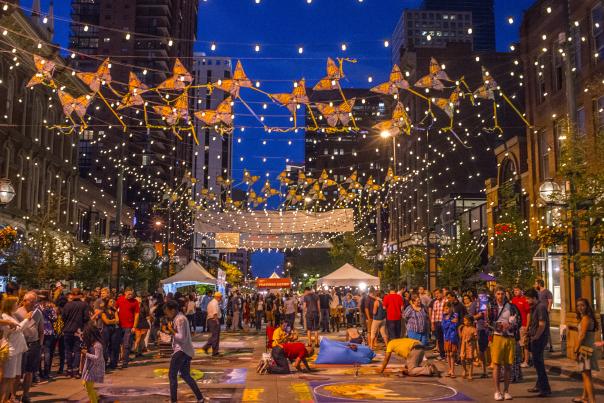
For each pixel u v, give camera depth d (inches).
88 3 4271.7
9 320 403.5
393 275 1819.6
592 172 617.3
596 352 442.0
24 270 1071.0
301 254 4013.3
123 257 1470.2
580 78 1146.0
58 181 1653.5
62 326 597.9
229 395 488.7
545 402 455.5
